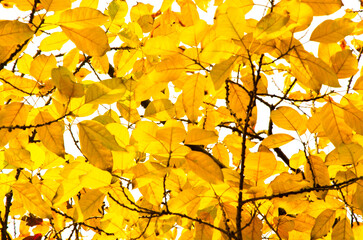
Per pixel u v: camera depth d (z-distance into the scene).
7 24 1.40
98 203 1.53
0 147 1.49
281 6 1.47
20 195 1.56
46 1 1.42
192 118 1.53
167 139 1.47
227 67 1.46
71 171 1.47
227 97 1.61
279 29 1.39
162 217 1.59
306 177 1.56
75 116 1.45
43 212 1.56
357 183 1.51
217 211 1.60
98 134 1.43
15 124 1.49
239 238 1.49
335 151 1.53
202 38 1.47
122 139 1.50
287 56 1.48
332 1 1.45
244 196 1.57
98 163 1.44
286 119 1.58
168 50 1.49
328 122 1.55
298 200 1.59
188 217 1.55
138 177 1.48
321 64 1.46
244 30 1.43
